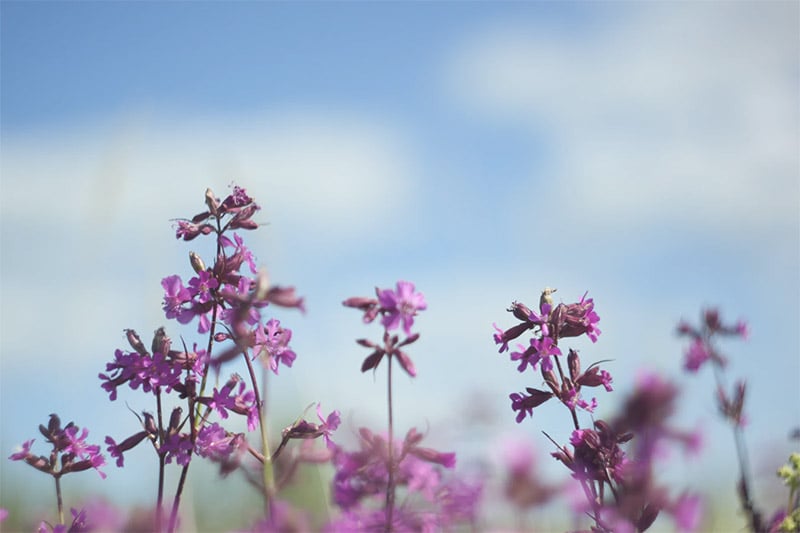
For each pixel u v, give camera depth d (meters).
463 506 0.69
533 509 0.72
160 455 0.66
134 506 0.69
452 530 0.71
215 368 0.66
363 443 0.68
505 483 0.73
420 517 0.68
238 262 0.68
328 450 0.71
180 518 0.70
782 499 0.76
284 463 0.70
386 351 0.67
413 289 0.67
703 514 0.64
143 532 0.68
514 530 0.72
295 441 0.71
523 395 0.67
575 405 0.67
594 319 0.68
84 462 0.70
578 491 0.68
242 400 0.68
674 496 0.63
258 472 0.70
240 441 0.67
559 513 0.73
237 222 0.69
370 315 0.66
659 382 0.68
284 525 0.70
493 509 0.72
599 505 0.64
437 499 0.69
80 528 0.69
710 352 0.89
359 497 0.69
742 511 0.72
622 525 0.63
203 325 0.67
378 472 0.69
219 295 0.67
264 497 0.68
